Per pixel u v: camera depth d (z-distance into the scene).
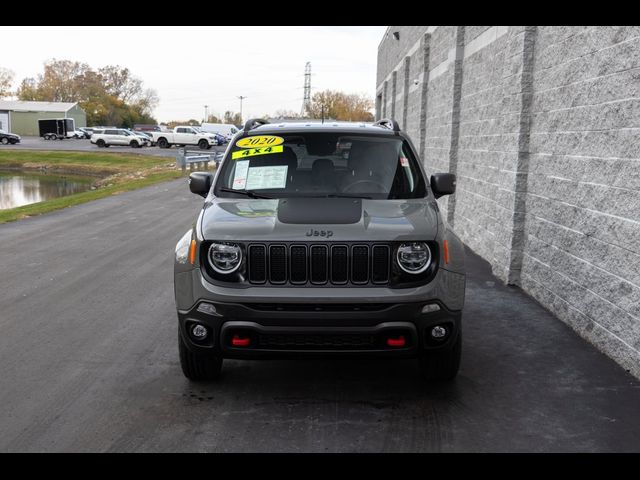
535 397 4.81
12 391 4.95
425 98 17.52
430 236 4.52
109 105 141.50
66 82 147.75
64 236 12.80
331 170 5.48
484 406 4.66
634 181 5.28
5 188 35.12
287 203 5.05
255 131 5.94
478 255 10.44
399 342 4.42
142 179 31.05
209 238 4.53
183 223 14.69
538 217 7.57
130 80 155.38
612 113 5.69
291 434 4.20
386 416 4.48
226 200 5.25
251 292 4.40
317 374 5.33
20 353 5.86
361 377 5.25
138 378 5.23
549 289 7.17
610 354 5.67
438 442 4.09
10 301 7.73
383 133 5.84
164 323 6.81
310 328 4.35
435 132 15.52
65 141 80.62
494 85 9.59
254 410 4.59
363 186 5.34
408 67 22.44
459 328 4.71
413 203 5.10
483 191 10.23
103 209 17.58
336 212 4.80
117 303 7.63
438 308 4.46
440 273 4.50
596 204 6.00
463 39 12.20
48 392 4.93
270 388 5.01
